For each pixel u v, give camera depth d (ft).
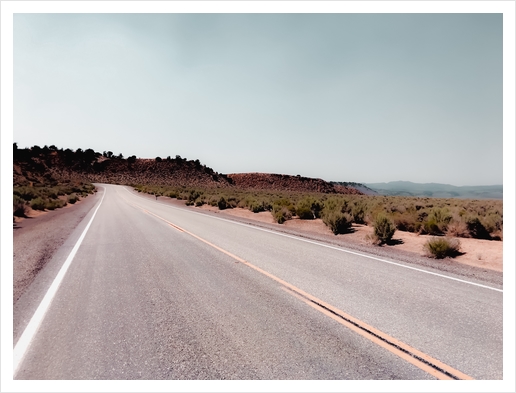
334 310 13.82
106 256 24.16
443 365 9.79
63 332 11.65
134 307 14.02
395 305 14.47
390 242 31.14
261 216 59.26
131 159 440.86
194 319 12.80
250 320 12.73
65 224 43.57
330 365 9.69
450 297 15.56
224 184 440.45
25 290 16.22
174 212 66.23
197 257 23.97
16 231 35.70
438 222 36.65
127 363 9.73
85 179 347.77
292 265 21.70
